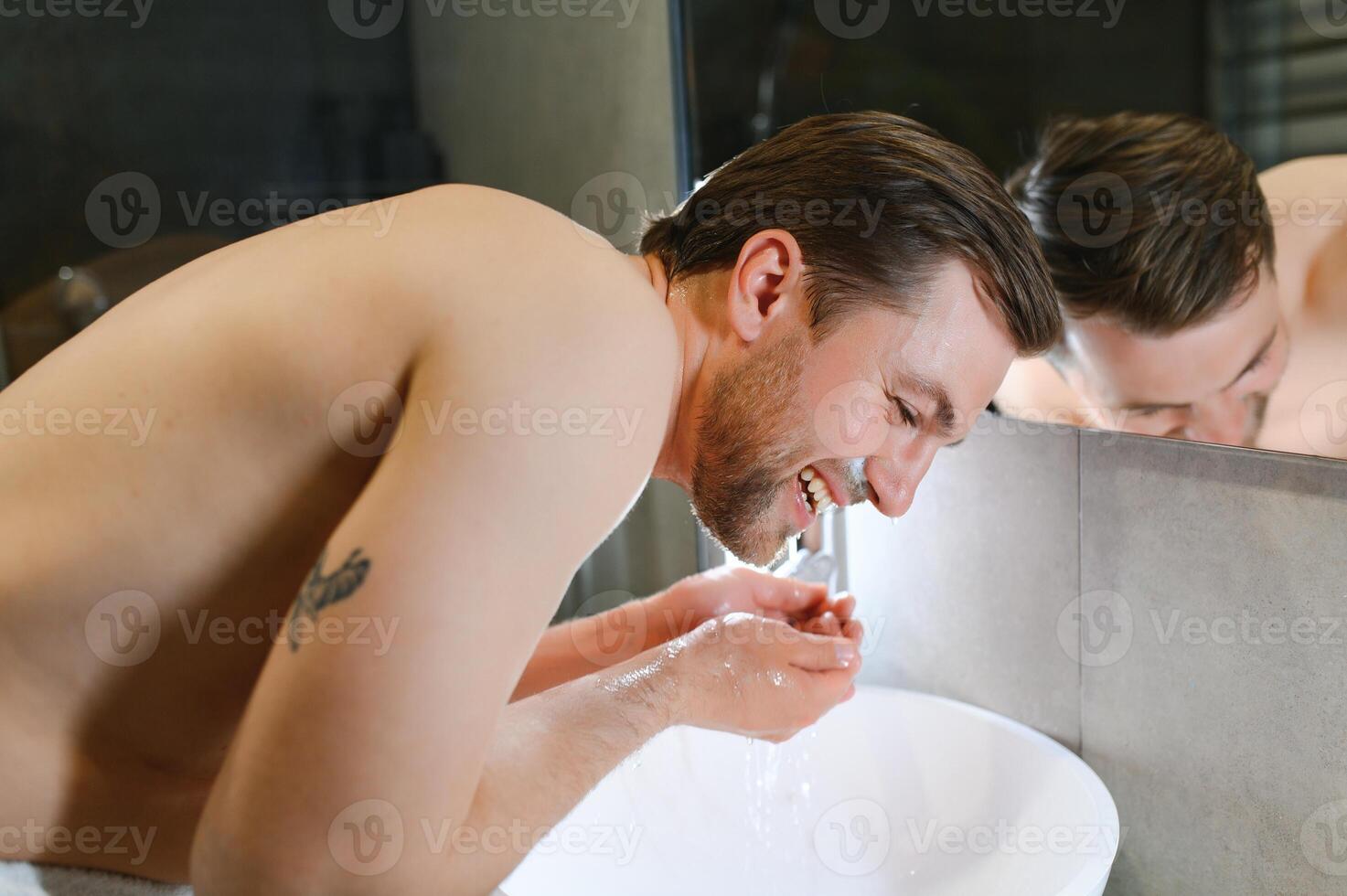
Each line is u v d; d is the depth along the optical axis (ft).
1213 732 3.01
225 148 4.17
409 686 1.74
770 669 2.68
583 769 2.23
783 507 2.77
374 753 1.73
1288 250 2.46
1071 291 3.06
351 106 4.39
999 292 2.49
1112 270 2.92
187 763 2.39
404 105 4.48
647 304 2.16
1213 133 2.60
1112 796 3.35
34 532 2.14
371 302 2.06
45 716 2.20
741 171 2.71
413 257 2.08
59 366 2.29
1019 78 3.10
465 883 1.92
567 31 4.62
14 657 2.16
